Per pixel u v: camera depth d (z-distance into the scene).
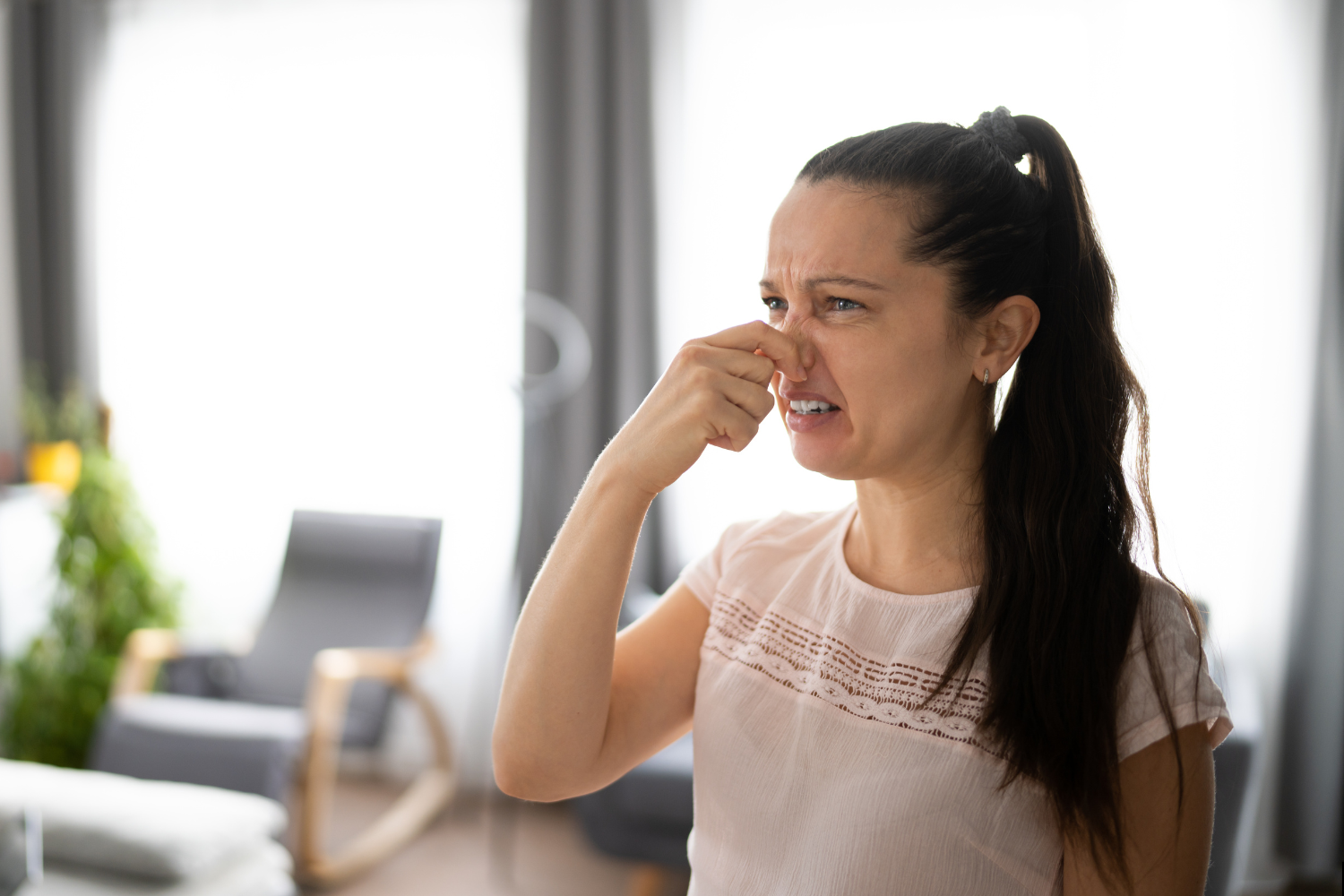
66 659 3.49
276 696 3.40
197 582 4.12
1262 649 3.01
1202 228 3.04
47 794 2.22
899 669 0.75
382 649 3.43
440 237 3.89
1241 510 3.03
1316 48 2.93
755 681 0.81
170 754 2.76
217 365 4.09
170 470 4.14
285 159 3.99
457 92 3.86
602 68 3.49
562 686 0.80
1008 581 0.73
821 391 0.75
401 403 3.95
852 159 0.75
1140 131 3.08
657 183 3.46
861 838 0.71
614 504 0.79
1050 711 0.68
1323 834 2.88
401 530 3.60
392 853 3.14
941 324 0.73
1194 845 0.68
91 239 4.11
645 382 3.50
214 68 4.05
